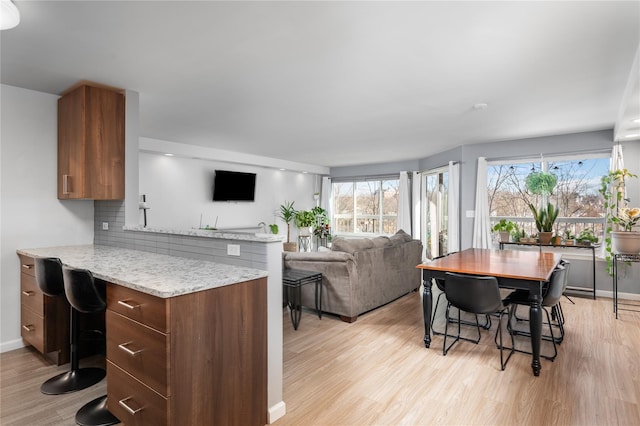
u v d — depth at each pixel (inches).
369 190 341.4
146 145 212.4
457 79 116.0
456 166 237.3
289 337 131.7
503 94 131.0
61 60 100.6
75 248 123.3
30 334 113.2
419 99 137.0
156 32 85.3
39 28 82.9
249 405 74.0
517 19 78.9
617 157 181.0
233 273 75.9
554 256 145.6
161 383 60.4
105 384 96.3
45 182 125.3
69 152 121.0
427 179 294.5
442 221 269.7
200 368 64.7
